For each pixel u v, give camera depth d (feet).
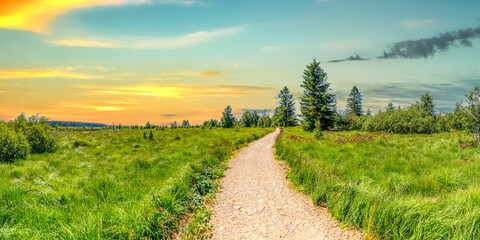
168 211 14.30
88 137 89.04
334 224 14.02
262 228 13.83
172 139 78.89
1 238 10.63
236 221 14.84
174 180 19.75
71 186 20.51
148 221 12.32
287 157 34.99
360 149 40.70
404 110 110.22
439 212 12.61
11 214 13.33
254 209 16.72
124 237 11.17
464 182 21.08
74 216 13.08
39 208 13.88
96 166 30.86
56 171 27.32
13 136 36.86
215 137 82.38
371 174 24.86
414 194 19.11
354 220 13.51
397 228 12.21
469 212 12.25
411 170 26.84
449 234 11.11
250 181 24.29
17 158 35.14
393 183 21.53
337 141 55.01
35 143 45.91
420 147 43.68
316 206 16.92
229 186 22.59
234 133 104.42
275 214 15.78
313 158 34.40
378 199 14.52
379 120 120.06
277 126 257.96
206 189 20.89
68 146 54.65
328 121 142.31
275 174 27.22
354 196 15.90
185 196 17.30
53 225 11.71
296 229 13.58
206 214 15.65
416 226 11.87
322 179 19.76
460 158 32.48
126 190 18.40
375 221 12.91
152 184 19.49
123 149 52.21
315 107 138.21
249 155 41.86
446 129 97.76
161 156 38.11
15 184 19.15
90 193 18.40
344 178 22.43
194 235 12.98
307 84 146.51
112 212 12.80
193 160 33.78
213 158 33.96
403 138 62.69
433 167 27.45
